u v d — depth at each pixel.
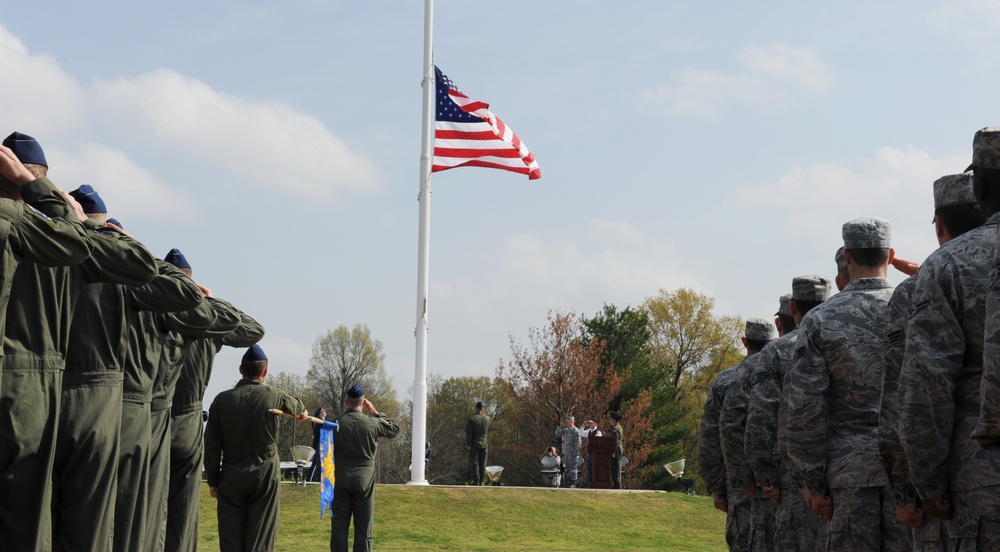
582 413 57.03
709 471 9.54
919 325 4.63
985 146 4.59
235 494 10.45
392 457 78.38
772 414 7.71
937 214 5.21
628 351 62.31
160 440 8.52
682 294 65.12
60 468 6.43
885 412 5.09
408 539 17.95
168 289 7.11
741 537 9.00
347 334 69.69
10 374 5.73
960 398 4.55
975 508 4.43
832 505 6.26
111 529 6.67
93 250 6.13
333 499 13.20
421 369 22.77
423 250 22.97
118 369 6.75
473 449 28.03
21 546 5.81
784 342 7.76
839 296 6.48
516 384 58.03
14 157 5.85
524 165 22.97
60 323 6.03
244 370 10.73
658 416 60.66
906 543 5.96
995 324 3.95
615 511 21.33
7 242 5.32
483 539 18.25
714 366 65.25
